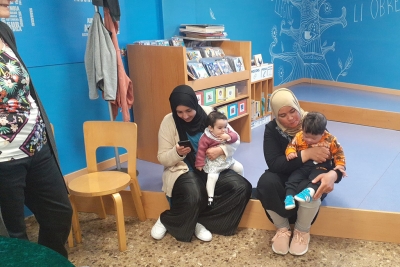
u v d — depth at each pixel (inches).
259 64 149.5
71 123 104.7
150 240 84.9
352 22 190.9
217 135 81.4
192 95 81.9
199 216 86.0
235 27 159.6
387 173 102.8
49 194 60.8
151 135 116.2
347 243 80.6
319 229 83.8
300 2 201.9
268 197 75.6
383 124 146.3
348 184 96.1
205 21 142.6
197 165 82.7
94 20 93.0
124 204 95.9
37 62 93.9
